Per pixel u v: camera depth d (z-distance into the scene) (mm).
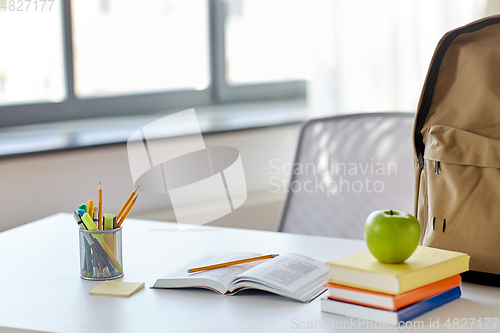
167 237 1299
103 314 855
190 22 2504
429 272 830
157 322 820
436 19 2420
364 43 2312
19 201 1766
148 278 1020
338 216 1622
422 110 1063
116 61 2312
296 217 1664
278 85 2848
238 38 2670
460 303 882
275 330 785
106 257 1012
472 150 972
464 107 1023
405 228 810
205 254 1128
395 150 1593
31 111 2107
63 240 1278
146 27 2375
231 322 815
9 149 1729
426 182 1046
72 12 2141
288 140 2459
